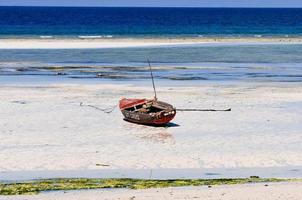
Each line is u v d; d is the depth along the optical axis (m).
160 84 76.88
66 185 33.72
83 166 39.28
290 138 48.75
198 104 63.09
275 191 31.75
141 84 76.81
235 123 54.44
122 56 113.62
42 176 36.62
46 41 149.00
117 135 49.59
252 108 61.38
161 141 47.41
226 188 32.72
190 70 92.50
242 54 121.25
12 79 79.69
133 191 32.28
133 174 37.25
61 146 45.06
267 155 42.91
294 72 91.25
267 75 87.12
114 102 64.19
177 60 107.06
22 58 107.38
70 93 69.12
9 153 42.62
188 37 175.62
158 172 37.88
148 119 53.12
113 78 82.25
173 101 64.62
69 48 130.62
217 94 69.44
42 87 73.12
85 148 44.50
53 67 94.12
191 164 40.09
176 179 35.62
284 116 57.69
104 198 30.72
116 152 43.38
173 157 42.03
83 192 32.16
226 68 95.75
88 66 96.12
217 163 40.47
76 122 54.38
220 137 48.94
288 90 73.00
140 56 114.00
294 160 41.56
